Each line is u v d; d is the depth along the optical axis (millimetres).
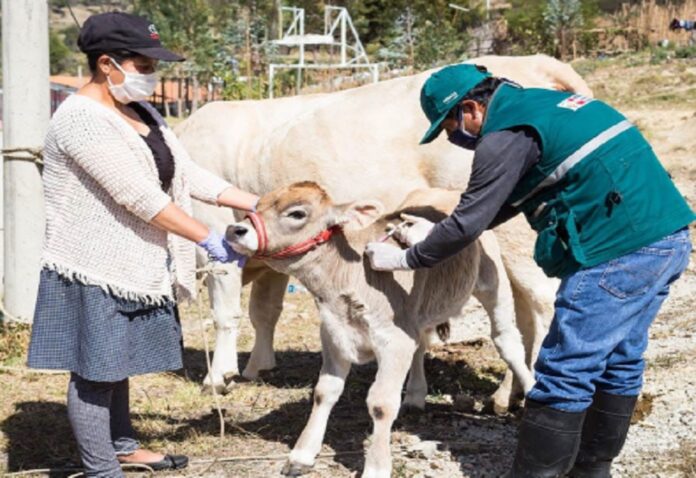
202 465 5180
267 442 5531
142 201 4352
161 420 5926
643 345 4473
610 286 4148
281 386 6738
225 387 6465
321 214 4621
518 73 6094
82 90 4508
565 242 4219
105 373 4453
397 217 4945
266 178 6566
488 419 5848
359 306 4707
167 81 35656
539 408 4309
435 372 6965
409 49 31891
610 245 4133
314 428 4973
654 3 38000
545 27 37719
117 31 4359
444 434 5586
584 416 4387
